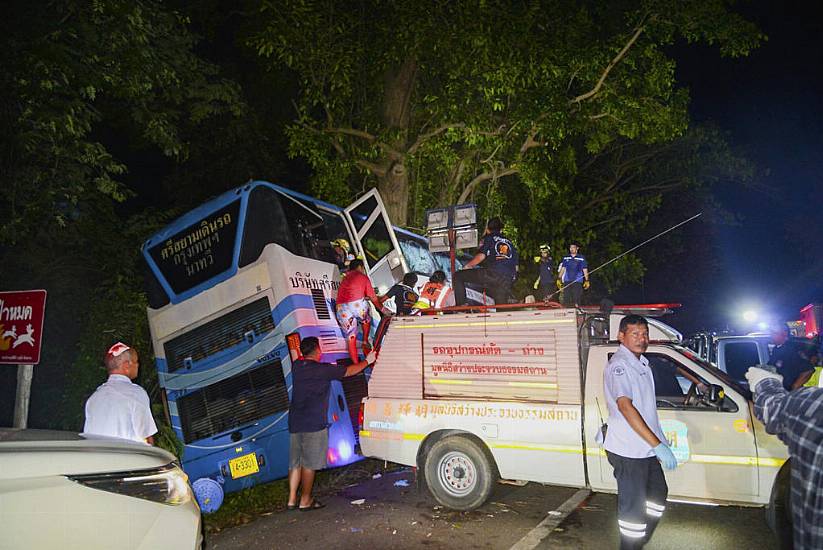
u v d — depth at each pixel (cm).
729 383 547
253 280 721
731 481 525
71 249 1033
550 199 1761
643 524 441
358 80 1295
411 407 657
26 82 736
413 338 677
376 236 1001
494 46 1139
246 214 735
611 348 590
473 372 640
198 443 731
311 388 654
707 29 1290
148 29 892
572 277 1094
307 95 1209
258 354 712
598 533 566
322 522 621
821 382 322
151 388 878
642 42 1328
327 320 750
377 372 690
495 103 1188
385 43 1205
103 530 301
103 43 843
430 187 1403
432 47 1162
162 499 334
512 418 607
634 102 1318
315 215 821
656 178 2172
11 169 802
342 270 852
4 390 997
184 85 1108
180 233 770
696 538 543
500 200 1400
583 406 582
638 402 446
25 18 791
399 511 646
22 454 304
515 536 563
